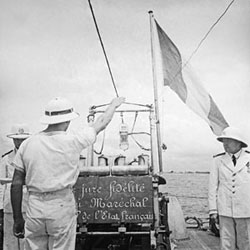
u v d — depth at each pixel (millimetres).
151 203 2729
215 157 2988
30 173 2037
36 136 2109
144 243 2926
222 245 2912
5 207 2994
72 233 2100
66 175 2049
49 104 2232
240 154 2893
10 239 2980
